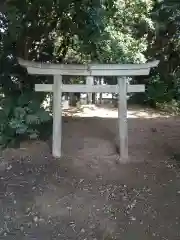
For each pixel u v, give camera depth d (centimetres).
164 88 899
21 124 520
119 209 379
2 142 529
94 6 514
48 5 513
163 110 903
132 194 410
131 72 488
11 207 382
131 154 526
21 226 349
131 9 827
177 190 418
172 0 504
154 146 567
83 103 974
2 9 477
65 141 567
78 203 391
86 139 576
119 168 478
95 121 710
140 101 969
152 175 457
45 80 616
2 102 547
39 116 525
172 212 372
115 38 768
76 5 514
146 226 349
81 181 440
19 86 596
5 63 584
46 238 330
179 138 612
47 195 407
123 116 501
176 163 496
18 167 475
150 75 905
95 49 575
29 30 575
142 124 720
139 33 853
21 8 489
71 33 600
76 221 359
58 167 476
